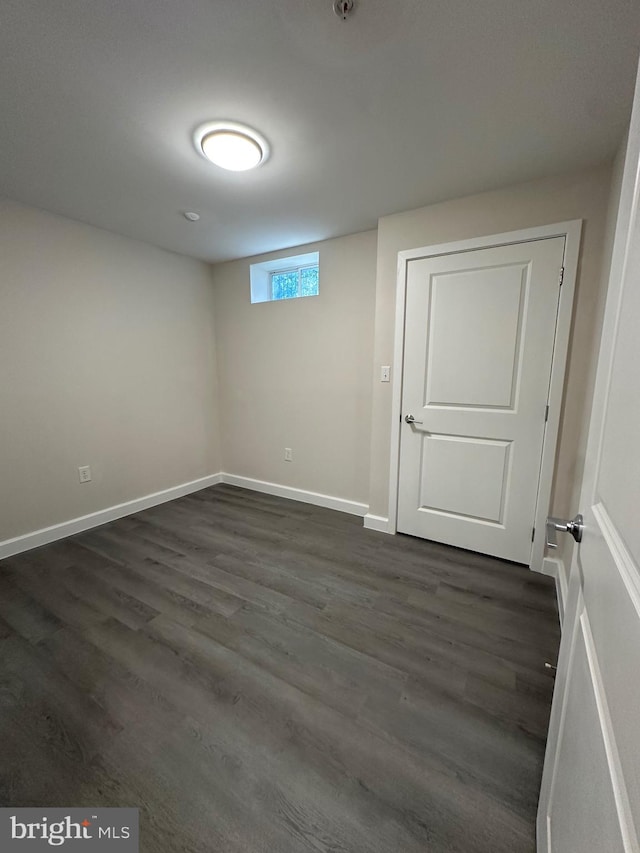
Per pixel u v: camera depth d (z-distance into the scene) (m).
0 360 2.22
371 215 2.35
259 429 3.51
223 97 1.34
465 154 1.68
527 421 2.10
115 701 1.31
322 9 1.01
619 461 0.58
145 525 2.80
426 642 1.59
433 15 1.03
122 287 2.80
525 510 2.17
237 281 3.39
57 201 2.19
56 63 1.18
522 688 1.36
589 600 0.68
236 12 1.02
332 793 1.03
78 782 1.06
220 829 0.95
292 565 2.22
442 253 2.18
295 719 1.24
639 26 1.03
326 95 1.33
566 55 1.14
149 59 1.17
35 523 2.45
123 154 1.70
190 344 3.40
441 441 2.38
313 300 2.97
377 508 2.71
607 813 0.45
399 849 0.91
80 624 1.70
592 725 0.57
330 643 1.59
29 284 2.30
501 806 0.99
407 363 2.41
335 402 3.01
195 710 1.27
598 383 0.76
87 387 2.66
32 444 2.40
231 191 2.04
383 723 1.23
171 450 3.34
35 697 1.33
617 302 0.67
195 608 1.81
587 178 1.79
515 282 2.02
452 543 2.44
